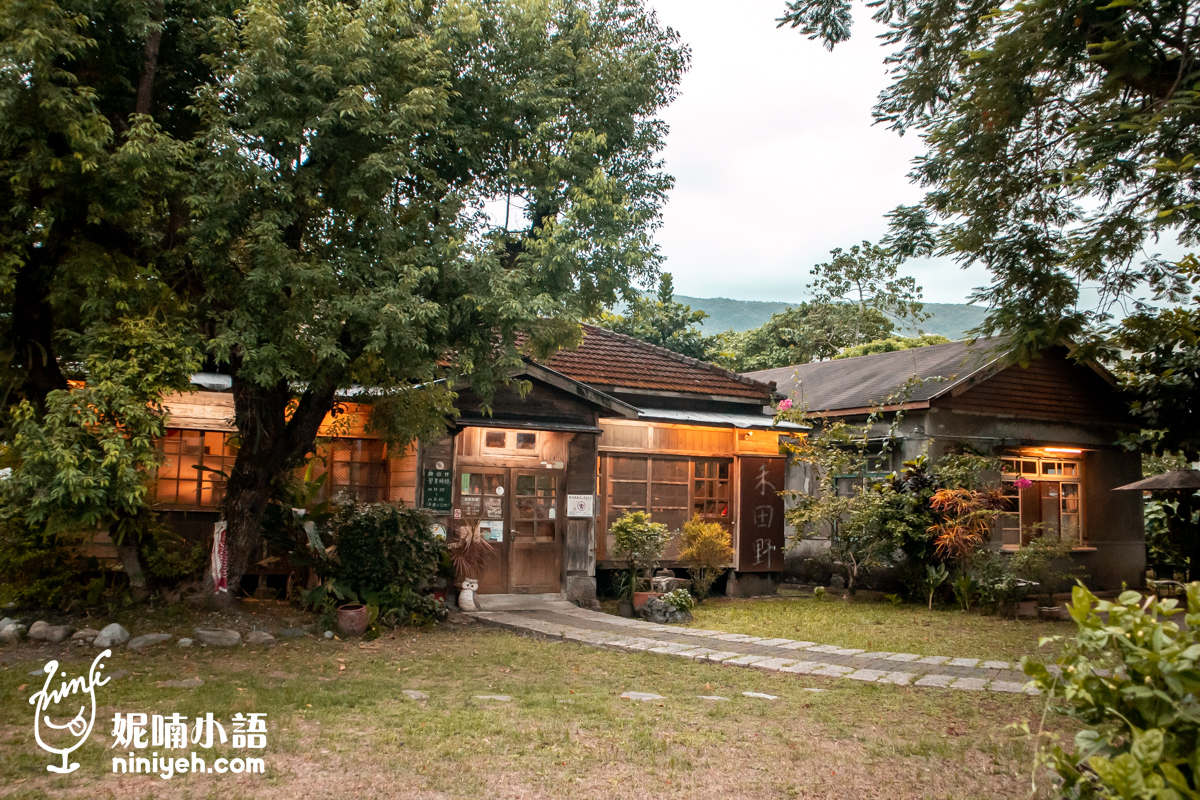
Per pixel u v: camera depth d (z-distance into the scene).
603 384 14.42
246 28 7.62
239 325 7.75
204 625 8.84
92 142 6.97
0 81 6.73
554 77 10.18
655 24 11.22
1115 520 17.03
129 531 9.17
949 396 15.19
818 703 6.84
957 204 10.30
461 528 11.84
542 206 10.07
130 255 8.40
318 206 8.49
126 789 4.39
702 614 12.16
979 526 13.35
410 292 8.04
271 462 9.57
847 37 10.74
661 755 5.24
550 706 6.44
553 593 12.51
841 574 16.25
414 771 4.80
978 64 8.93
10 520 8.88
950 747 5.55
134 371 7.41
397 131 8.24
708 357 28.42
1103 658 3.25
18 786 4.36
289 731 5.51
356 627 9.45
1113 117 8.40
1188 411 14.08
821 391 18.80
